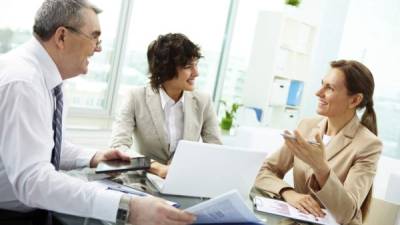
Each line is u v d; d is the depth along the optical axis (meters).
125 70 3.50
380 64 4.03
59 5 1.15
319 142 1.40
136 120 2.01
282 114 4.77
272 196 1.57
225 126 3.98
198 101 2.12
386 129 3.94
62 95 1.28
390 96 3.95
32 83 1.08
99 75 3.35
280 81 4.55
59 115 1.25
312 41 4.80
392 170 2.55
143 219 0.97
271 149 3.28
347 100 1.65
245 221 1.03
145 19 3.51
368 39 4.13
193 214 0.98
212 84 4.45
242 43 4.46
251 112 4.31
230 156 1.36
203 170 1.35
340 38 4.41
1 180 1.12
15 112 1.02
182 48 1.92
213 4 4.09
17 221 1.17
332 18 4.48
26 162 1.00
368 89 1.65
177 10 3.72
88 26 1.18
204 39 4.13
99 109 3.37
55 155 1.23
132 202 0.98
